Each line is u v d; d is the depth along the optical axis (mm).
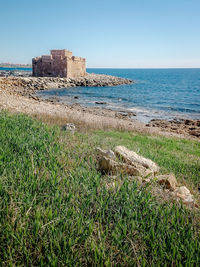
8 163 3742
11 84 40719
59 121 11625
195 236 2572
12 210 2617
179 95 46125
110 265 2115
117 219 2713
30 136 5371
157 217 2859
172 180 4340
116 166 4473
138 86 64062
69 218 2631
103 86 58344
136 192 3377
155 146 9773
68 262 2092
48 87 45812
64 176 3689
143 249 2385
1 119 7031
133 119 22234
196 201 3873
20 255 2211
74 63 59750
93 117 18188
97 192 3371
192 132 16906
